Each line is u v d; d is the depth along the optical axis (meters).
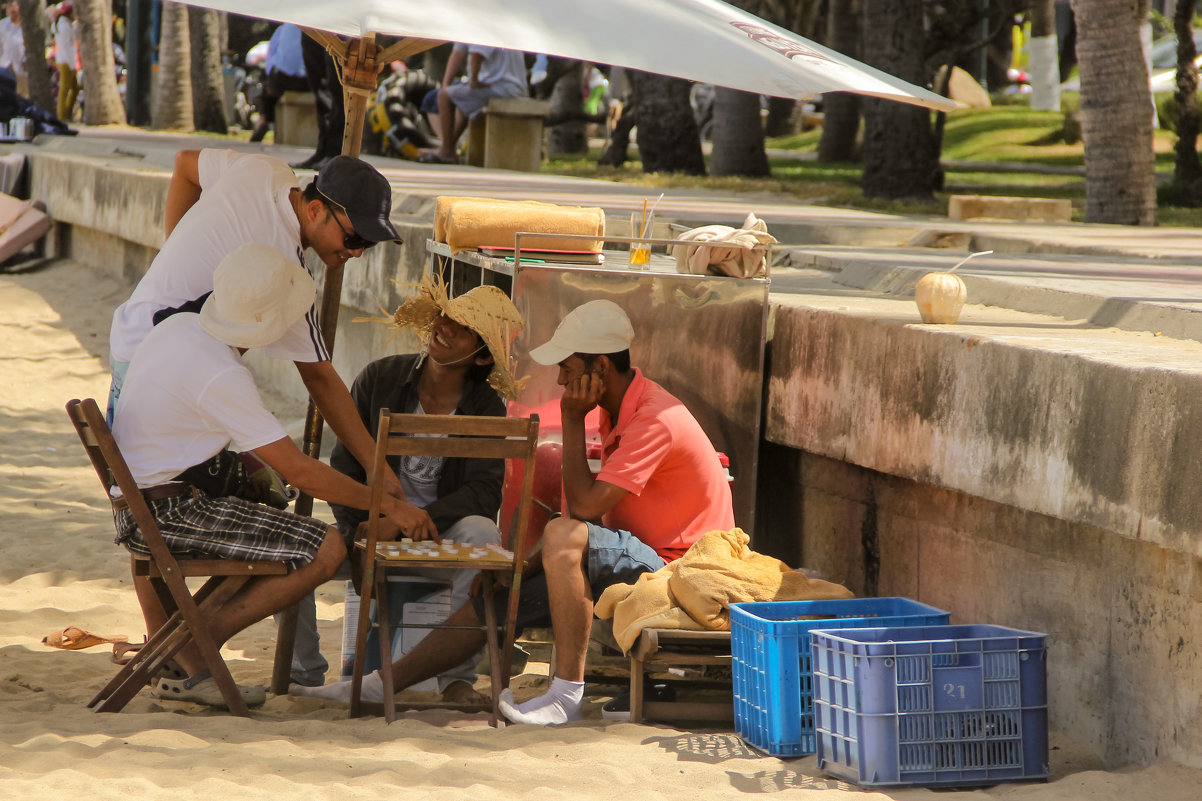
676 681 17.75
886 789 14.09
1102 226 42.38
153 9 113.94
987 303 22.59
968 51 75.75
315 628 18.84
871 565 19.94
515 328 18.11
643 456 17.09
